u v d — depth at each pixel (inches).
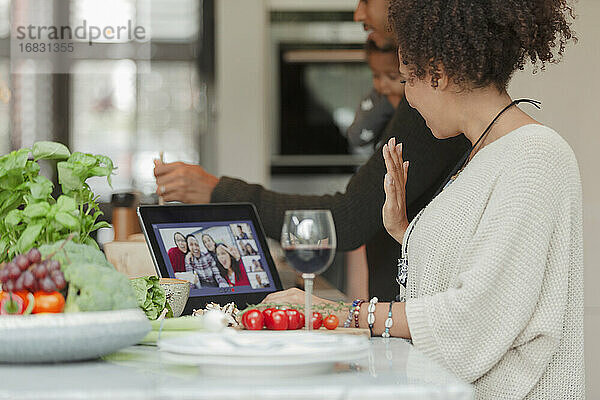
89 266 49.9
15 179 61.9
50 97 200.5
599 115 122.6
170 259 79.4
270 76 199.8
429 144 98.1
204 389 40.3
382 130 153.3
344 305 70.3
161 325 58.3
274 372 44.1
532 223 63.0
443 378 44.0
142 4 202.2
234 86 199.8
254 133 199.8
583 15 121.9
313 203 106.1
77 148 201.8
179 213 82.4
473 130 71.9
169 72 203.2
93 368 47.6
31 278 48.6
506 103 71.4
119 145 202.7
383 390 40.8
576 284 66.0
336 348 45.1
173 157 203.0
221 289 81.0
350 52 198.7
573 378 66.1
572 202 65.4
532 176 64.0
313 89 199.6
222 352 43.7
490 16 68.4
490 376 65.1
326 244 63.6
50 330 46.2
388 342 61.4
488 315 62.4
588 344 122.9
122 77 202.5
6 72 199.2
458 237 66.7
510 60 70.2
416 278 71.1
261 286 83.7
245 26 199.0
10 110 199.3
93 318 47.3
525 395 64.4
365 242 105.7
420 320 64.0
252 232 86.7
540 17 70.4
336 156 199.8
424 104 73.0
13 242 60.8
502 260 62.4
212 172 202.7
